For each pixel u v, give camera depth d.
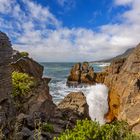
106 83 47.03
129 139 13.11
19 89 21.91
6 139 13.34
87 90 62.19
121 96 36.38
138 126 26.61
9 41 15.48
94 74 75.19
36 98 22.14
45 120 18.77
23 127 15.68
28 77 24.42
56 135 16.34
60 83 79.12
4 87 14.64
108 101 43.38
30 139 14.46
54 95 56.28
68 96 33.47
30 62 29.81
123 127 13.85
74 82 74.19
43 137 15.34
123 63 44.75
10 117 14.76
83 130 12.31
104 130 12.38
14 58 27.98
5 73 14.82
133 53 39.88
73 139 11.55
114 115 39.94
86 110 31.00
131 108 30.00
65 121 20.12
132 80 34.97
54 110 23.06
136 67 36.47
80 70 76.50
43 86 26.36
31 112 19.94
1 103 14.36
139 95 32.16
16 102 20.25
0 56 14.45
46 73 119.88
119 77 40.59
